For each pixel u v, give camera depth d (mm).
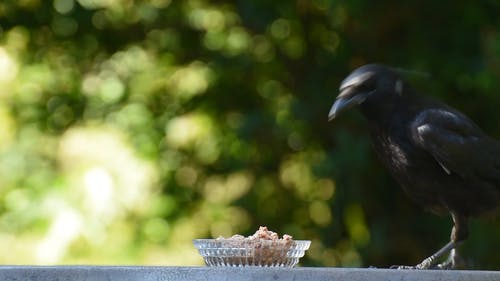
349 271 6016
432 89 12758
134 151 14781
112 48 14820
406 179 8727
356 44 13258
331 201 12977
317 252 13492
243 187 14383
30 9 14516
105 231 14562
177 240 14664
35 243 14562
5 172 14961
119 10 14555
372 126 8711
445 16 12781
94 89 14984
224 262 6508
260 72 14273
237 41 14266
